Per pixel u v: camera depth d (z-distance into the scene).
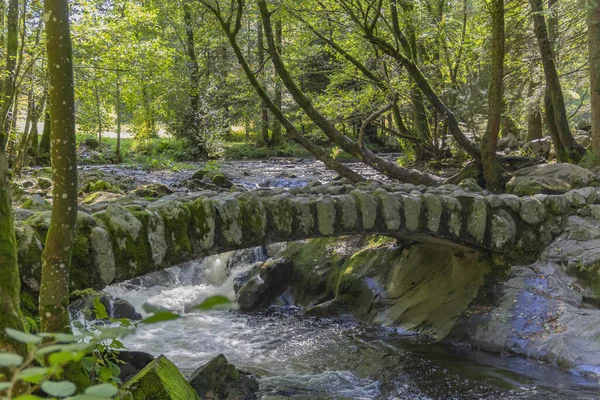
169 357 6.30
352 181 9.18
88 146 25.03
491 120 8.40
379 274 8.03
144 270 4.56
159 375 3.56
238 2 8.66
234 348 6.62
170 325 7.49
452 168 13.80
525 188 7.90
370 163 9.35
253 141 30.50
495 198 6.82
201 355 6.39
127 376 4.56
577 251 6.64
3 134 2.49
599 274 6.35
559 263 6.65
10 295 2.34
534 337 5.90
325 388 5.30
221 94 24.91
